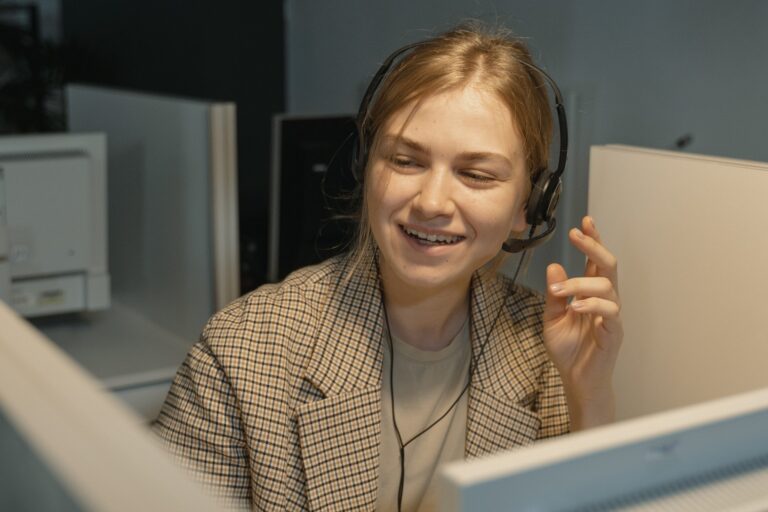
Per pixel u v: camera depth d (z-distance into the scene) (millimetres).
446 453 1270
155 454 469
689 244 1280
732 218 1216
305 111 4027
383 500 1249
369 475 1188
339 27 3713
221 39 3932
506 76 1135
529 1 2898
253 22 3984
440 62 1116
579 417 1268
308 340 1206
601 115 2732
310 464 1168
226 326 1208
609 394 1256
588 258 1264
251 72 4031
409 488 1258
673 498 588
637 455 579
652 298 1347
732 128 2379
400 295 1216
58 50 3920
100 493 433
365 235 1256
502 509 538
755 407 620
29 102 3906
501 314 1314
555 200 1229
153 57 3980
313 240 2480
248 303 1236
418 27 3240
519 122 1138
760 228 1179
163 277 2408
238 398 1156
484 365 1263
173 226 2330
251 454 1150
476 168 1103
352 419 1187
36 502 504
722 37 2371
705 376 1274
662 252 1321
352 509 1183
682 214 1286
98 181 2305
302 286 1253
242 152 4070
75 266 2287
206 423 1170
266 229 3725
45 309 2266
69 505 456
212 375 1177
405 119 1109
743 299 1211
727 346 1239
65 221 2250
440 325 1248
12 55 3902
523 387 1278
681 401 1316
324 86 3867
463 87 1107
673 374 1324
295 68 4070
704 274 1263
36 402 520
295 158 2438
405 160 1115
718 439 613
